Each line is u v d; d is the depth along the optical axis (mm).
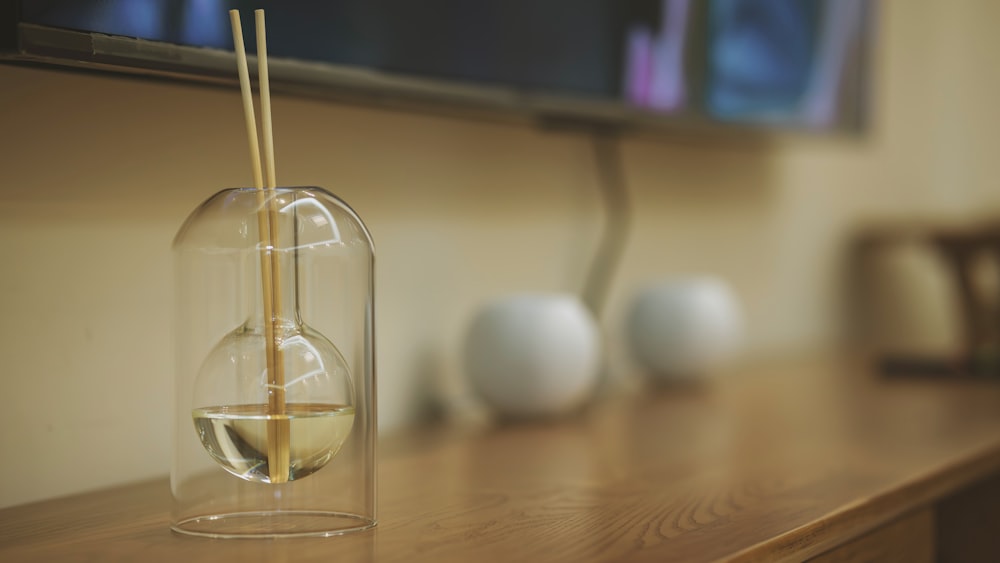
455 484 881
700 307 1279
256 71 882
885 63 2008
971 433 1039
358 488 782
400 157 1077
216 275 768
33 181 851
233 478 776
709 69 1290
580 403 1205
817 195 1793
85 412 880
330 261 777
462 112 1062
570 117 1143
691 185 1482
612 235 1330
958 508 1133
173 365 782
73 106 866
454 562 721
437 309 1116
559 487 872
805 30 1463
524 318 1087
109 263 888
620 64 1171
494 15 1056
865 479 891
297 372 759
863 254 1933
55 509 833
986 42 2322
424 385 1107
